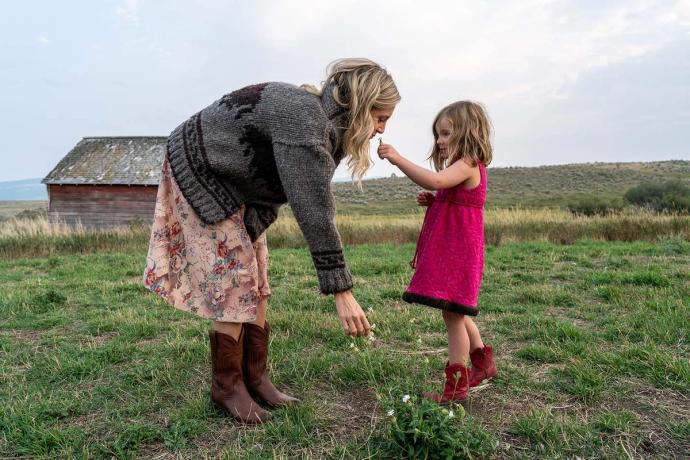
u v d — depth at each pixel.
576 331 3.93
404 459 2.16
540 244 11.73
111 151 27.88
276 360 3.44
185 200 2.38
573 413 2.64
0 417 2.67
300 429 2.42
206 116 2.34
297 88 2.29
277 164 2.19
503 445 2.31
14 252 12.16
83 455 2.26
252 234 2.61
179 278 2.47
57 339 4.24
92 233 13.66
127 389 3.10
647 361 3.22
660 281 5.89
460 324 2.74
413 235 13.73
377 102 2.28
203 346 3.76
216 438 2.43
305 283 6.64
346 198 51.59
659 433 2.40
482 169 2.82
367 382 3.08
